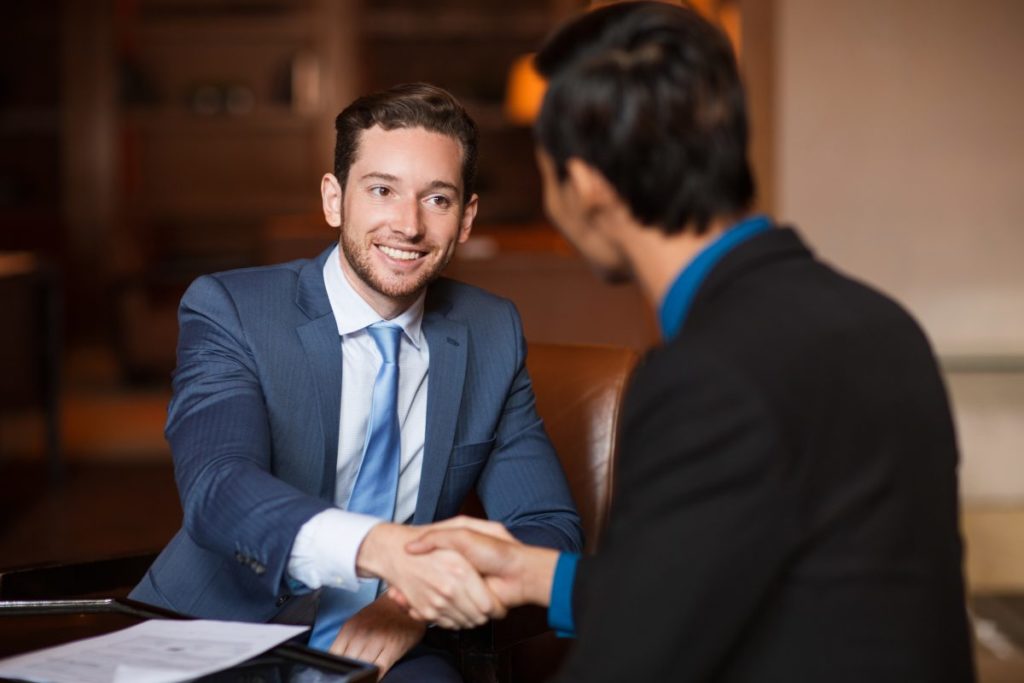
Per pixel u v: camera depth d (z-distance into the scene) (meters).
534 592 1.60
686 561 1.17
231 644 1.60
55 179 10.54
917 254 4.98
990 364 4.33
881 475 1.23
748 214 1.34
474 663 1.79
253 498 1.71
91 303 10.24
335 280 2.00
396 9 10.61
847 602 1.21
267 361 1.93
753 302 1.26
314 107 10.27
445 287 2.16
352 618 1.89
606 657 1.21
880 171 4.96
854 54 4.92
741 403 1.18
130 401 7.94
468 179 1.99
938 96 4.93
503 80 10.60
